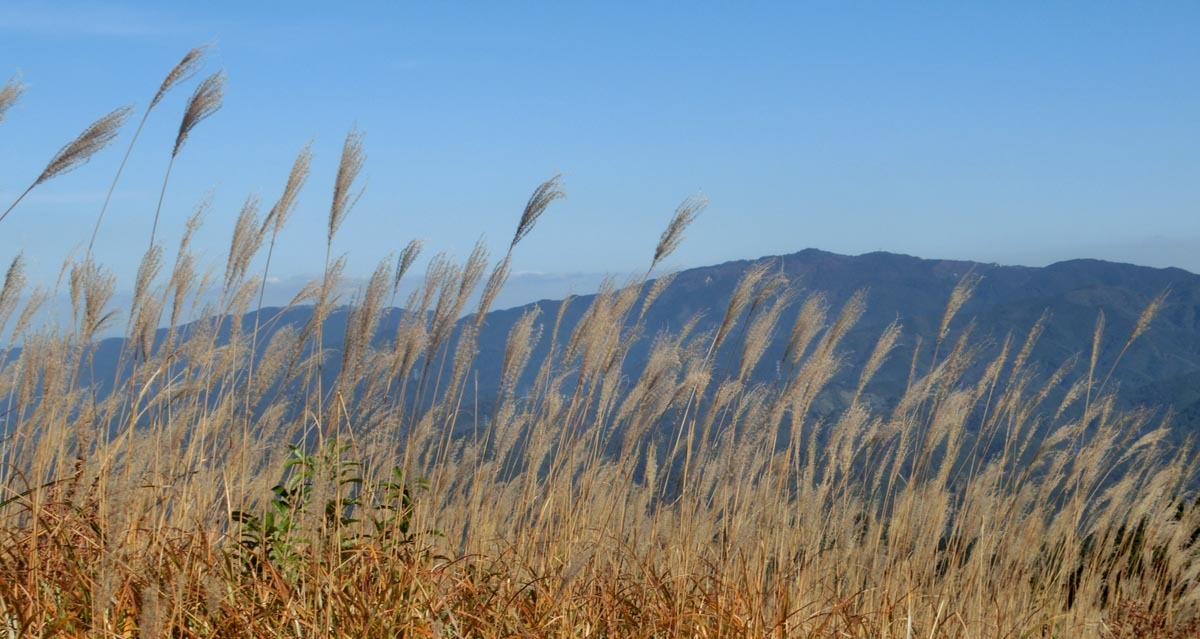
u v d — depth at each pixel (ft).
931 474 20.22
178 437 13.75
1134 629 22.07
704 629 14.17
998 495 21.72
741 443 17.54
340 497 14.08
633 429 17.56
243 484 14.60
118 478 12.06
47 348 14.87
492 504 16.72
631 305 18.10
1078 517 22.97
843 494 19.39
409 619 12.26
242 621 11.48
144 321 15.16
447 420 16.03
